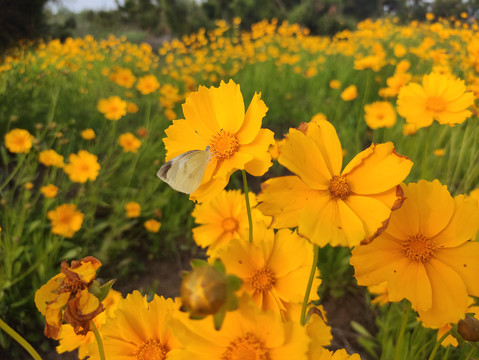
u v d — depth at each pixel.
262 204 0.13
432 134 0.58
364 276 0.14
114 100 0.62
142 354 0.14
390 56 1.09
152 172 0.60
